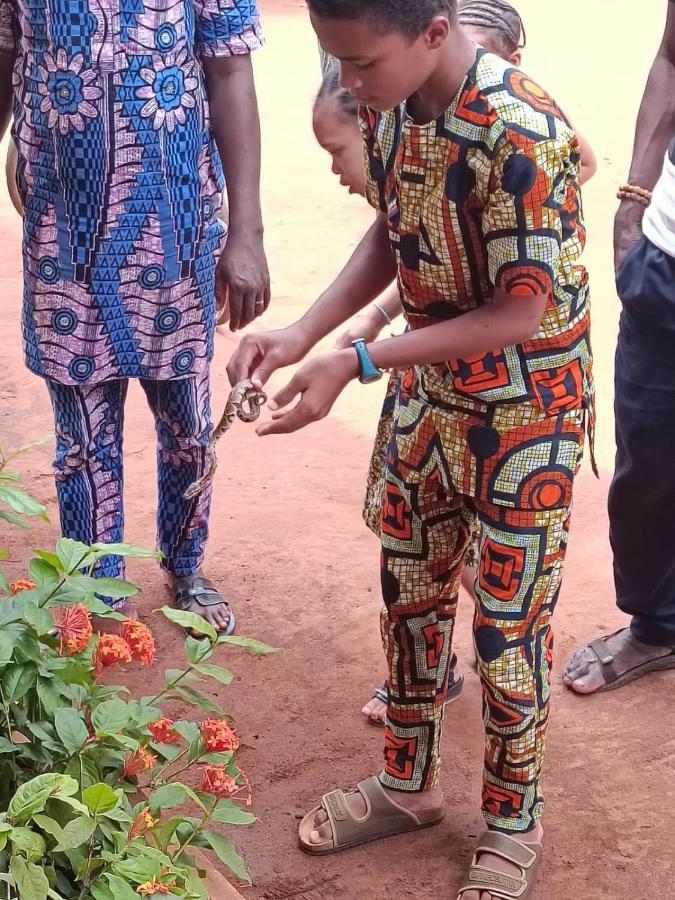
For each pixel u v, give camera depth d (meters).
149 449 4.64
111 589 1.90
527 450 2.27
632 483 3.03
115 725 1.80
